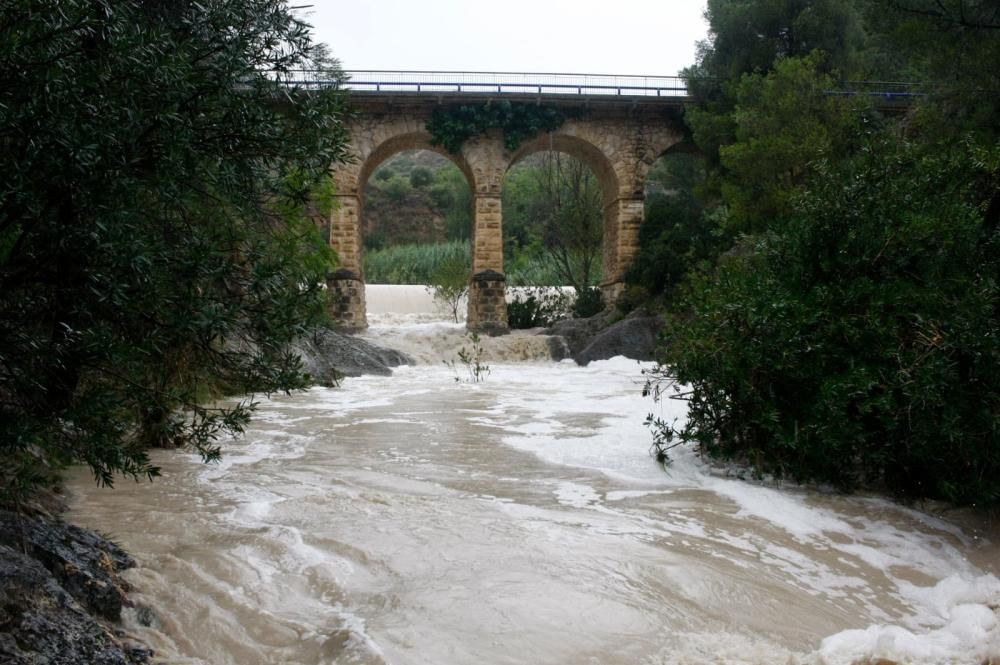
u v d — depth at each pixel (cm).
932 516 634
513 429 1023
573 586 425
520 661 340
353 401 1381
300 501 590
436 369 2339
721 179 2811
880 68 3061
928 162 771
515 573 441
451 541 498
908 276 740
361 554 468
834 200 777
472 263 3192
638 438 938
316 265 1377
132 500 577
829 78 2358
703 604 419
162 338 348
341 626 367
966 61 1245
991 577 495
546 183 5469
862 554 534
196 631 358
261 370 389
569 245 3947
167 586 399
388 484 675
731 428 775
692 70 3098
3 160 311
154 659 327
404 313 4028
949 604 454
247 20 395
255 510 559
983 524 625
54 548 376
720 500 653
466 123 3058
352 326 2947
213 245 379
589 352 2578
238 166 399
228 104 379
